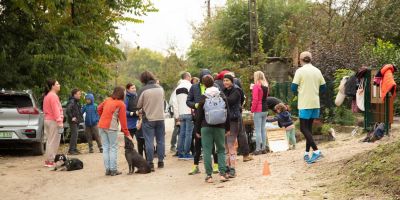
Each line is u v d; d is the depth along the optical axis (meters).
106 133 11.59
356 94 12.88
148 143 11.68
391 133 12.52
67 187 10.46
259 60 25.50
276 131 13.57
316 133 14.29
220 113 9.48
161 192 9.46
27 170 12.45
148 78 11.95
